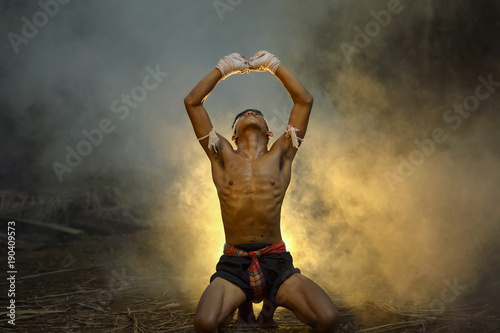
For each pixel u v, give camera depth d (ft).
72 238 21.85
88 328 11.29
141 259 18.53
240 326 11.10
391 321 11.42
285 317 11.77
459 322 11.31
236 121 12.16
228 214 11.08
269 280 10.67
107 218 24.20
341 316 11.75
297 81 11.60
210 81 11.60
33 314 12.19
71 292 14.21
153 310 12.53
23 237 21.24
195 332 10.38
